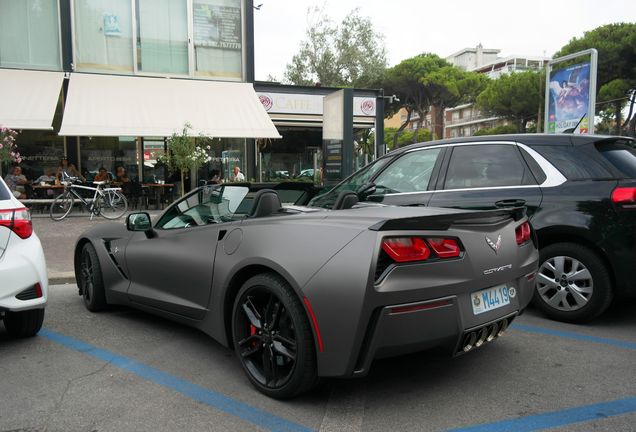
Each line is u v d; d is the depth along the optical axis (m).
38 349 3.91
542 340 3.99
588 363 3.51
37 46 14.93
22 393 3.10
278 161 20.47
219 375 3.38
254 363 3.17
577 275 4.29
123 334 4.28
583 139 4.38
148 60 15.95
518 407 2.85
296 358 2.79
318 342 2.68
